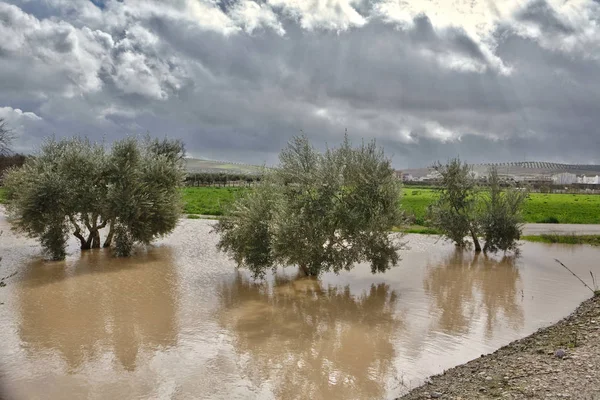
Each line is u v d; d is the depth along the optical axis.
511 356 10.30
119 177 25.12
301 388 9.58
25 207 23.34
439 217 27.80
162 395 9.33
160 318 14.44
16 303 16.09
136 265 22.86
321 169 18.77
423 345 12.05
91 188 24.56
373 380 9.89
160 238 31.27
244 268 21.97
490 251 26.80
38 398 9.21
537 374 8.46
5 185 27.52
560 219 43.44
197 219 42.00
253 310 15.36
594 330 11.49
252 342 12.34
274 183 20.00
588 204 64.38
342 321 14.20
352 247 18.70
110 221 27.03
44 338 12.66
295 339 12.59
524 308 15.47
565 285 18.98
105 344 12.21
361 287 18.61
